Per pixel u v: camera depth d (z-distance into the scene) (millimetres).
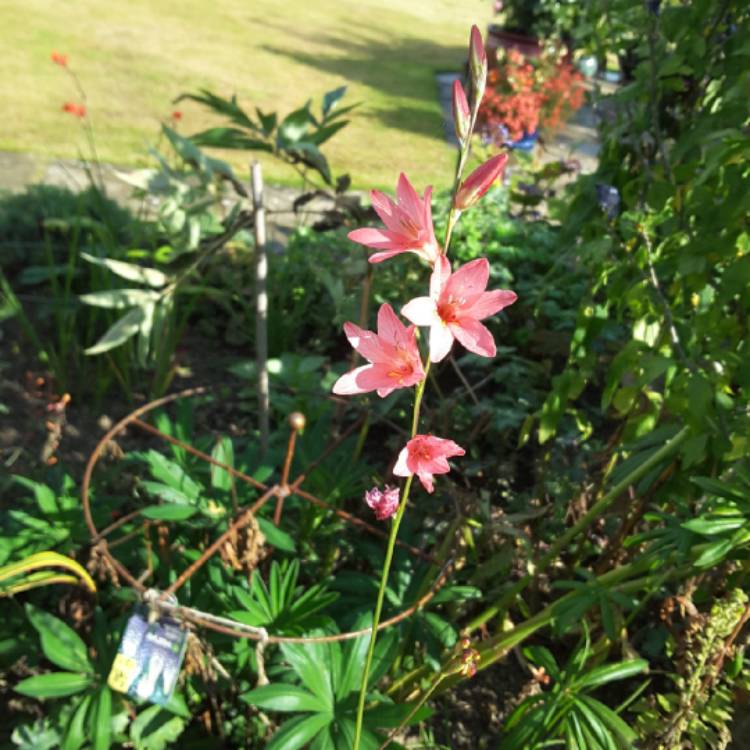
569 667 690
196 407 1198
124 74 2902
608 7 945
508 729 703
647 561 718
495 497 1049
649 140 1001
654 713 683
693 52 848
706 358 829
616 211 873
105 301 846
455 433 1089
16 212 1424
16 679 755
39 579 685
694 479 660
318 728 621
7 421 1109
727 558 676
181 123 2430
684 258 785
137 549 787
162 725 673
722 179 811
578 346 875
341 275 1164
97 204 1363
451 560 729
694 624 685
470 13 5719
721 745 649
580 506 931
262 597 705
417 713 625
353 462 886
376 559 819
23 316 1178
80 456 1069
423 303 416
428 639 744
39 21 3457
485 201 1536
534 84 2449
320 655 660
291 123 868
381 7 5395
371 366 447
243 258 1417
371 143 2506
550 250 1482
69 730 636
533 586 860
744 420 742
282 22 4352
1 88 2479
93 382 1211
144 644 601
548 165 1571
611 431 1219
